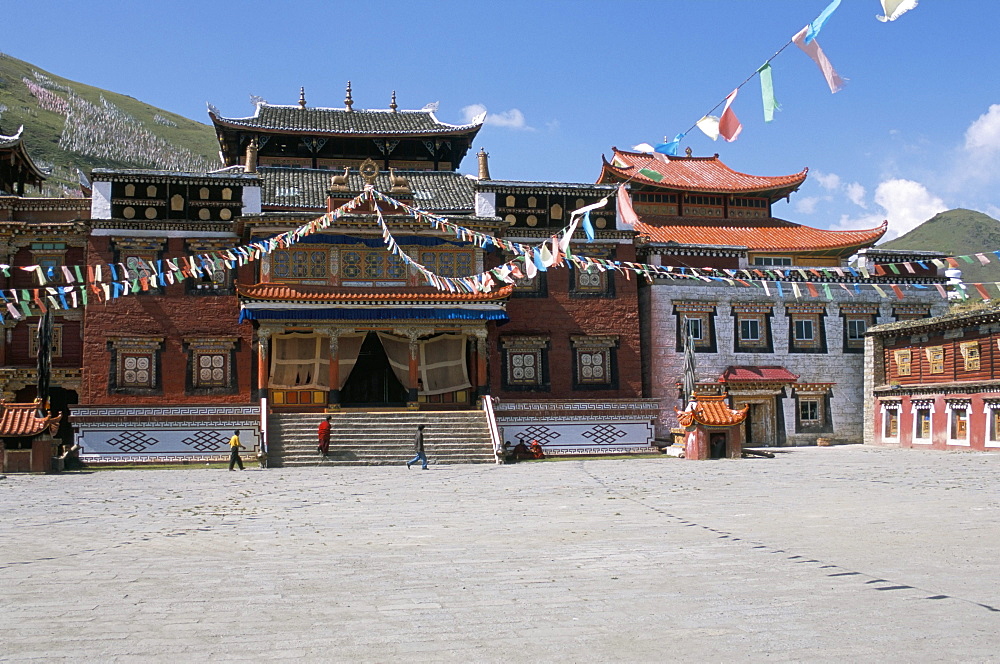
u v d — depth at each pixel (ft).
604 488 92.12
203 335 152.05
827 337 175.32
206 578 44.91
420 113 215.10
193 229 154.40
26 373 152.87
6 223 152.76
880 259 179.32
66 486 100.22
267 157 197.67
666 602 38.45
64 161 614.34
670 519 66.44
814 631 33.45
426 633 33.73
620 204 72.43
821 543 54.08
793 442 170.91
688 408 142.41
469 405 157.79
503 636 33.22
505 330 161.89
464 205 175.32
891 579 42.93
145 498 86.17
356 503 80.23
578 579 43.75
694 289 169.68
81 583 43.78
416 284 152.76
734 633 33.27
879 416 172.86
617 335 164.76
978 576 43.60
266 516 71.31
